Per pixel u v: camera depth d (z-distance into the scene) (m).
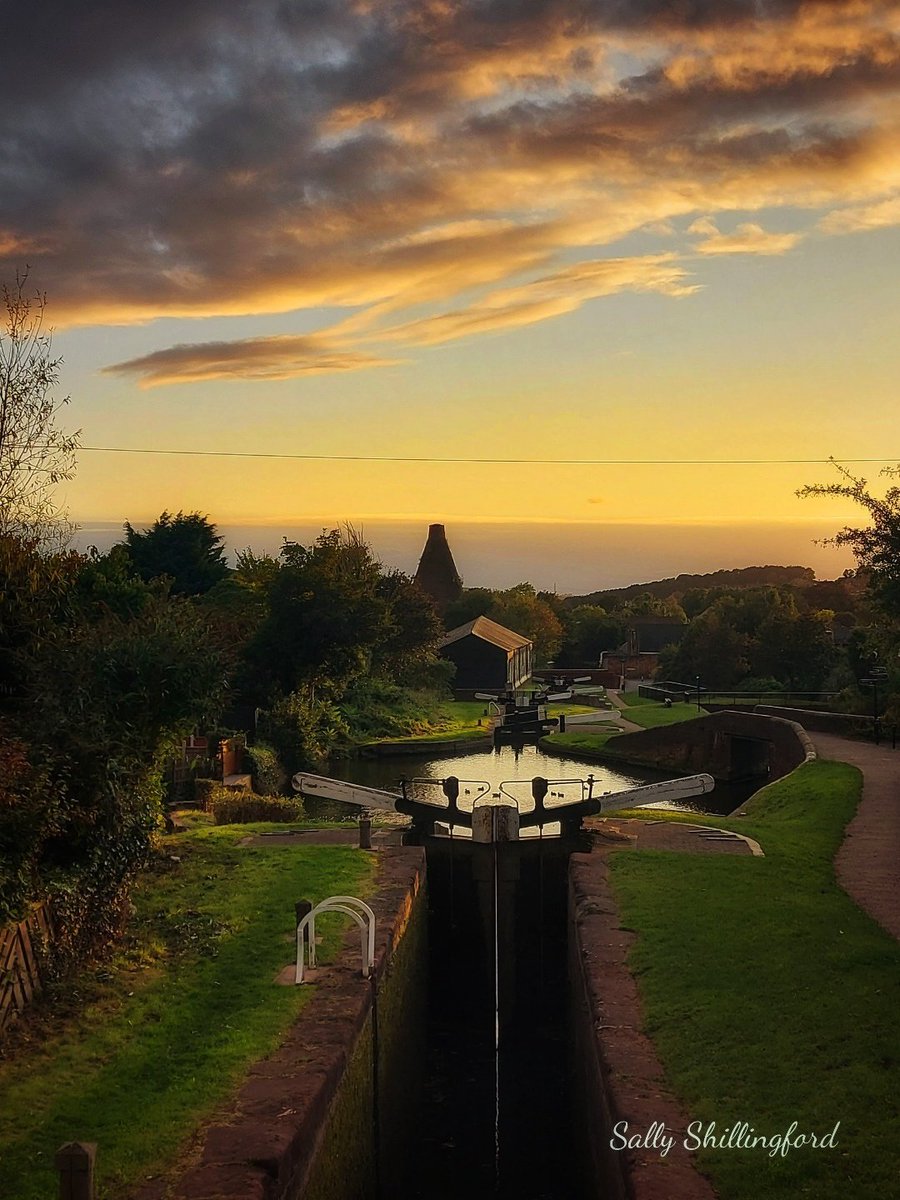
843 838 25.72
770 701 65.94
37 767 14.31
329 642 54.00
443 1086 20.14
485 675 91.50
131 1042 12.84
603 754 55.47
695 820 28.28
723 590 143.00
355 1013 13.76
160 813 20.88
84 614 23.08
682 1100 11.21
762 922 17.48
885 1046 12.05
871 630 36.44
